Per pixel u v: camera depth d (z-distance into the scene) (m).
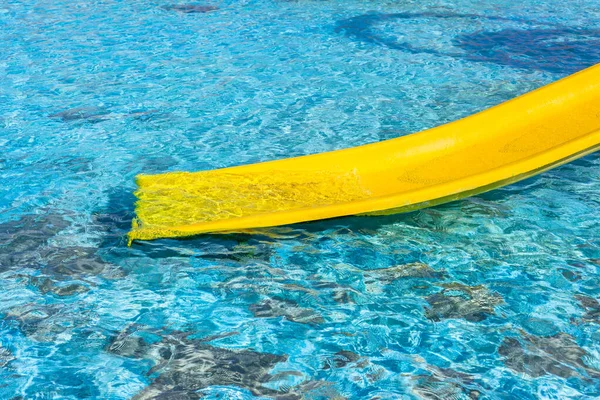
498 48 5.62
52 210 3.13
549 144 3.44
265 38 5.99
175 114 4.35
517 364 2.14
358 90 4.74
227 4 7.19
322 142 3.91
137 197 3.05
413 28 6.23
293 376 2.10
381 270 2.67
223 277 2.62
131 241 2.83
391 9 6.89
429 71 5.11
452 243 2.85
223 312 2.41
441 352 2.20
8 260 2.71
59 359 2.17
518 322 2.34
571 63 5.22
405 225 2.99
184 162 3.66
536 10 6.80
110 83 4.91
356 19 6.55
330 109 4.41
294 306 2.45
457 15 6.65
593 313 2.38
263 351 2.21
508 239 2.87
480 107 4.40
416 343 2.24
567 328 2.31
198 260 2.72
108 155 3.75
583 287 2.54
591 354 2.18
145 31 6.21
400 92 4.69
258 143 3.90
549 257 2.73
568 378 2.08
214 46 5.77
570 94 3.69
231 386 2.05
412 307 2.43
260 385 2.06
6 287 2.54
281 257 2.75
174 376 2.10
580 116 3.62
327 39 5.95
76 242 2.85
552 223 2.99
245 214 2.88
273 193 3.07
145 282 2.58
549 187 3.32
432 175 3.28
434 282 2.58
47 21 6.54
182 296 2.50
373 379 2.08
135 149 3.83
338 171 3.26
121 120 4.25
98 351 2.21
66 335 2.29
